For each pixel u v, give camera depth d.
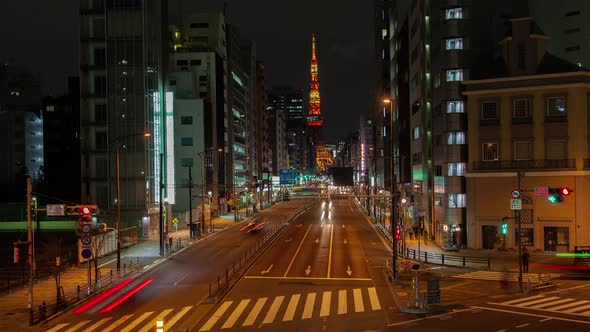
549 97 57.81
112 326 29.23
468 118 60.84
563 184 56.62
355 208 135.00
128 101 80.62
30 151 134.50
